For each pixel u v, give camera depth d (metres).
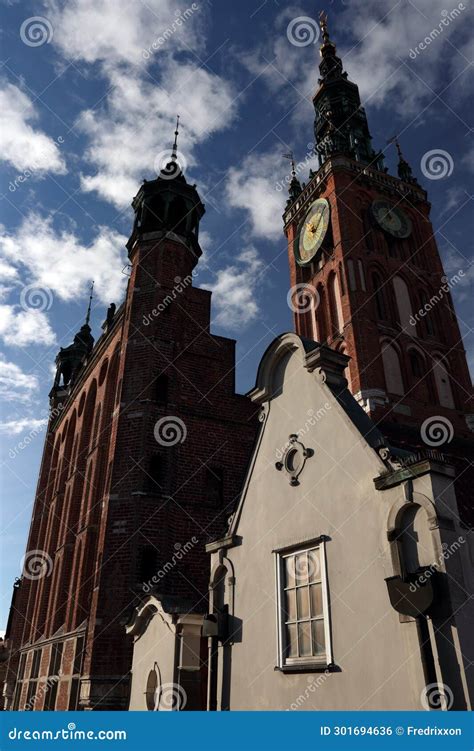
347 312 34.62
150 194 26.03
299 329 39.88
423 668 7.55
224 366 23.17
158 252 24.36
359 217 38.59
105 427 25.94
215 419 21.75
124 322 24.16
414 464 8.70
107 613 17.22
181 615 13.75
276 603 10.73
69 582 26.56
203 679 13.67
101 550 18.34
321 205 40.53
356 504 9.59
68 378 43.94
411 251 40.22
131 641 16.75
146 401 20.78
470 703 7.02
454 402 34.69
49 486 38.25
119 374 22.22
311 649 9.77
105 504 19.28
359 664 8.60
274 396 12.77
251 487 12.55
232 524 12.70
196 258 25.62
